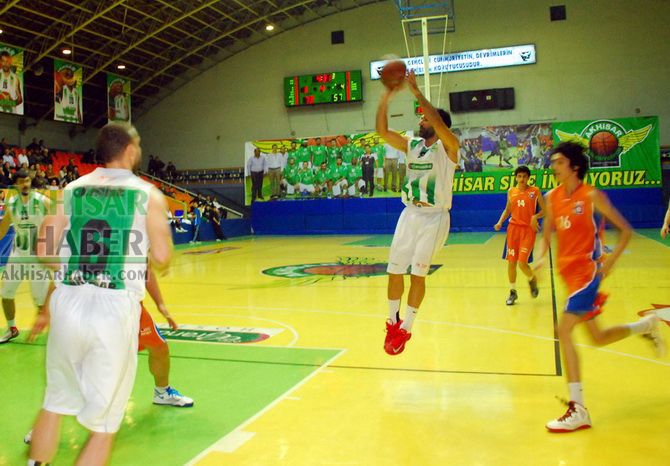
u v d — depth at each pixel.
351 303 7.71
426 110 3.66
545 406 3.65
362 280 10.05
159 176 28.95
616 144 22.92
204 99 29.83
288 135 28.70
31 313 7.58
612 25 24.81
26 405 3.95
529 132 23.62
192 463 2.96
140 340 3.53
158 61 27.50
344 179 25.69
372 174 25.36
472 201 24.25
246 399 3.96
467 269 11.14
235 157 29.48
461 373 4.41
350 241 20.75
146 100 30.42
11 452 3.18
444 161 3.95
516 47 25.58
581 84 25.11
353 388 4.12
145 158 30.72
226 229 24.52
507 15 25.69
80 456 2.19
